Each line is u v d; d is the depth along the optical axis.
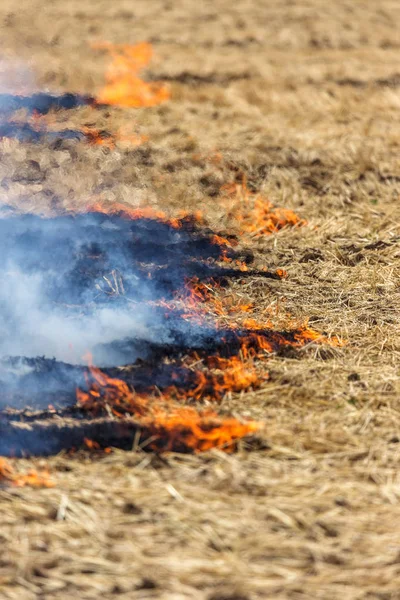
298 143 37.81
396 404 17.30
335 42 67.31
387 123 42.06
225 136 38.81
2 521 13.57
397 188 32.94
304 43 66.50
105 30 66.62
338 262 25.92
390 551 13.04
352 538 13.30
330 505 14.02
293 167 34.81
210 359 19.17
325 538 13.28
